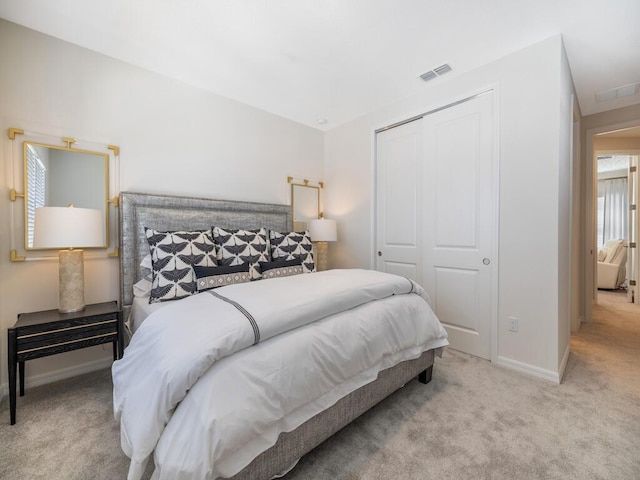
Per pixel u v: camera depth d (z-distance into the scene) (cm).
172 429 95
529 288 216
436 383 201
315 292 157
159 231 245
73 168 216
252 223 309
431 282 280
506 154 228
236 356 111
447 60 235
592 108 314
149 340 127
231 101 304
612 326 329
